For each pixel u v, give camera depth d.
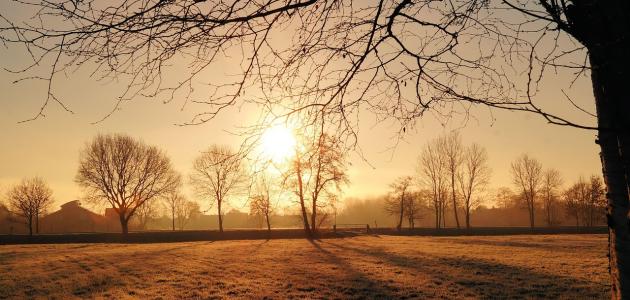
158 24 3.70
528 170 82.06
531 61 3.85
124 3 3.56
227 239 64.31
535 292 19.12
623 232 3.53
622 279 3.50
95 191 67.50
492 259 30.23
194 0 3.71
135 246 49.50
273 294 19.75
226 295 19.69
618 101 3.26
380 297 18.88
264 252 37.53
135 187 69.00
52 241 64.19
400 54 4.59
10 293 20.86
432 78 4.43
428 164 79.25
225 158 4.61
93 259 33.75
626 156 3.34
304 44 4.57
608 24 3.20
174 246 48.12
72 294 20.47
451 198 81.81
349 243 48.72
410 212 84.31
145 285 22.41
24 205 75.19
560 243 45.31
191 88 4.12
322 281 22.52
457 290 19.80
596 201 76.62
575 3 3.33
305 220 62.41
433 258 31.39
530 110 2.96
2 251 42.44
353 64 4.65
